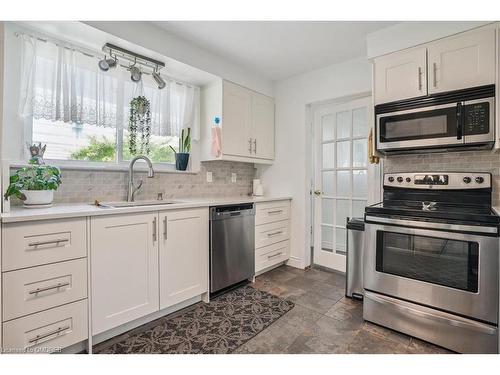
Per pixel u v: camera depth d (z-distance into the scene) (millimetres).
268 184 3533
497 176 2025
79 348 1612
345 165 2998
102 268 1637
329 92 2963
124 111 2324
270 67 2998
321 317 2037
